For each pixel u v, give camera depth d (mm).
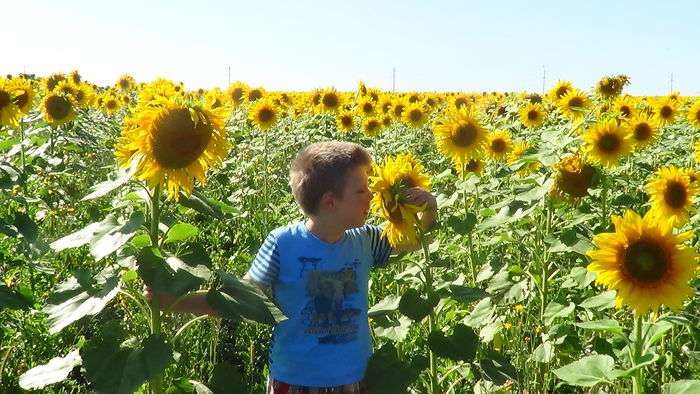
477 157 6113
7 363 4066
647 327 3309
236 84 15305
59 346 4469
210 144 2779
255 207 8445
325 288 2980
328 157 2916
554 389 4066
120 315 4695
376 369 2973
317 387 2959
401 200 2906
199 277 2393
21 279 5316
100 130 13133
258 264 3041
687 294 3012
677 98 13758
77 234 2619
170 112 2645
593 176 4508
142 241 2691
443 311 4312
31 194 6914
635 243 3039
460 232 3609
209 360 4512
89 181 9438
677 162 9078
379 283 5520
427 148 12227
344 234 3121
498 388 3812
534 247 5000
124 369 2441
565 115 10078
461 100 19125
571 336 4156
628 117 9664
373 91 17391
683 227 5207
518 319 4742
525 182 4828
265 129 10742
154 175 2682
